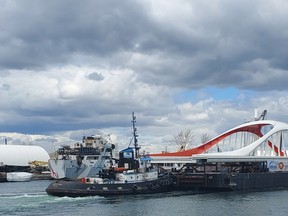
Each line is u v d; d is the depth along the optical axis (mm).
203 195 85875
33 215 61312
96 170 92812
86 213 63000
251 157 106250
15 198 78312
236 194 88625
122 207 68375
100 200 75688
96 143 119188
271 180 102062
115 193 80875
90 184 79625
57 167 92250
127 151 89750
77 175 92125
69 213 62875
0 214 62094
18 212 63688
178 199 78625
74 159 94062
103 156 94250
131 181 83438
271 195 86812
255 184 98812
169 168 115250
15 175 164000
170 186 90938
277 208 68500
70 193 78812
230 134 124000
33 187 121062
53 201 74062
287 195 86812
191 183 93438
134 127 91938
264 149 117438
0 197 80250
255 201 76812
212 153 111312
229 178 94188
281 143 122438
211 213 63656
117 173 84125
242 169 106375
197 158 101125
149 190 85062
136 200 76500
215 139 122500
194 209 67125
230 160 103500
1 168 187500
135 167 88938
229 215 62156
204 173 93625
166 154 115125
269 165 108625
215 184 92438
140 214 62594
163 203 73125
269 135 117688
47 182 155750
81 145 110000
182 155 116500
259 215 62281
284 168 111188
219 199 79250
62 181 81125
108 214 62406
